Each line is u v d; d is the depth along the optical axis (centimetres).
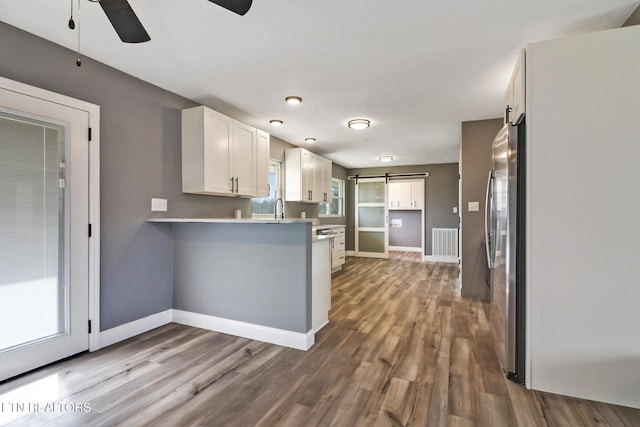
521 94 189
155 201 289
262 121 400
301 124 413
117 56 237
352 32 206
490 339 265
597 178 175
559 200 181
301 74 268
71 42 218
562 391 183
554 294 183
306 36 211
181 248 300
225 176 330
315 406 172
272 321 256
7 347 198
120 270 260
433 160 693
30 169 207
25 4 177
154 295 289
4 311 197
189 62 247
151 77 273
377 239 780
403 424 158
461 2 176
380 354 236
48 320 217
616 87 172
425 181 735
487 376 205
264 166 394
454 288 448
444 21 194
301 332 245
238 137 349
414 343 257
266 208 480
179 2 175
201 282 289
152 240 287
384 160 692
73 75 229
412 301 381
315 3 177
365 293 419
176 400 177
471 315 327
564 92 179
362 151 594
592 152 175
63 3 176
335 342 258
